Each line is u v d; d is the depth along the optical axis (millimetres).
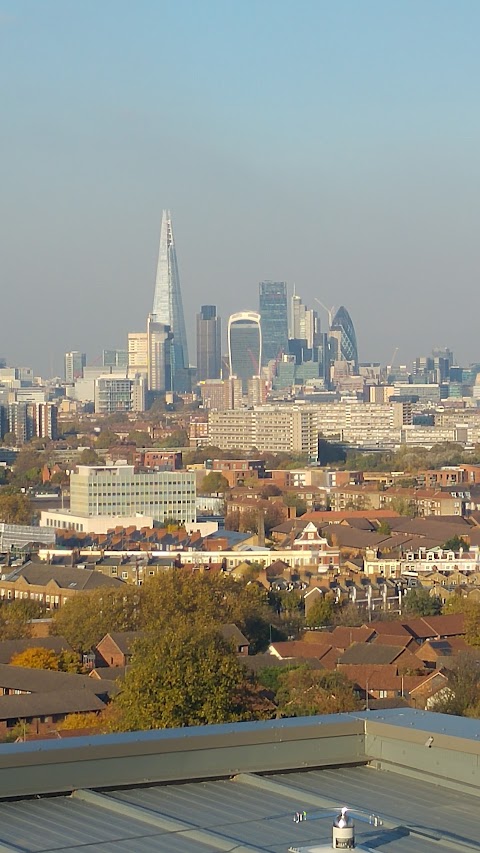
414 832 72438
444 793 79812
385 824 73625
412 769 83625
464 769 81750
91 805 76625
